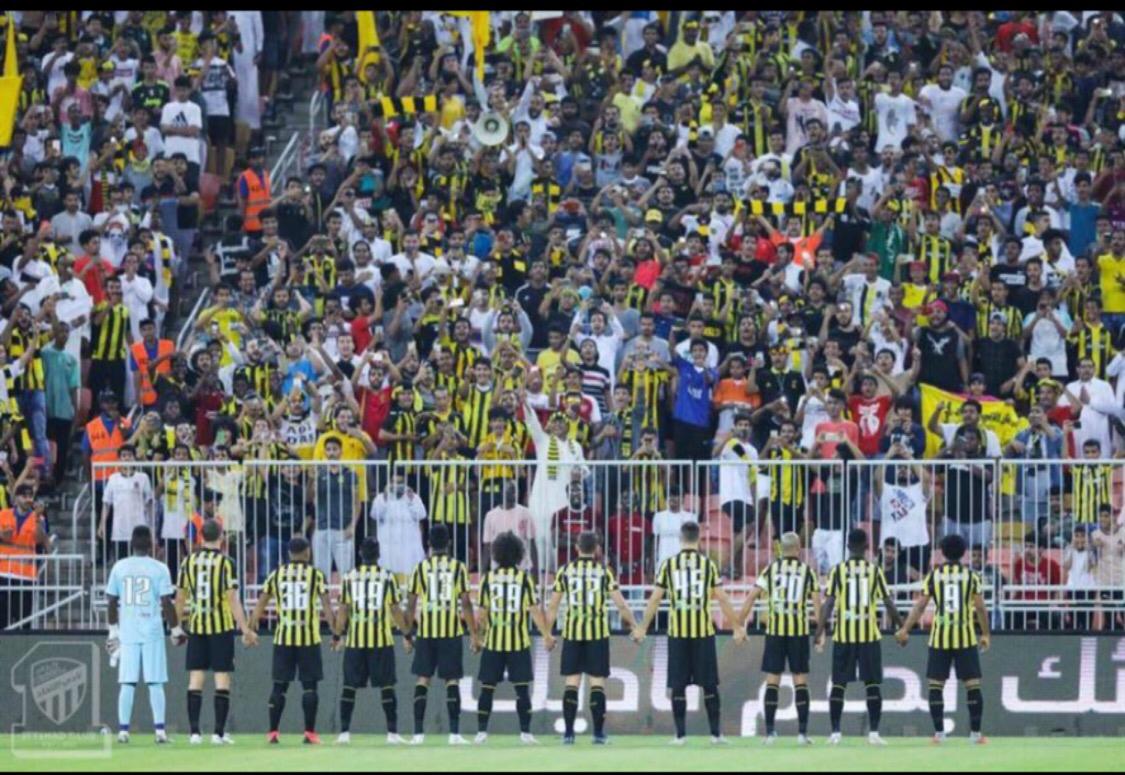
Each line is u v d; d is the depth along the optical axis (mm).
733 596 84750
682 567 78625
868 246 106188
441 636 79750
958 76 117500
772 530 84688
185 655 84875
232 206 113500
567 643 78688
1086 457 91562
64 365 98750
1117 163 111312
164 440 91875
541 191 107938
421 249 105125
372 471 85500
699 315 98438
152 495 85750
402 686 85812
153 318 103312
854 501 84688
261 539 85438
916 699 84812
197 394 96938
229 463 85625
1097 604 84875
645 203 107562
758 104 112625
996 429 94375
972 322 101062
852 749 76250
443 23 116812
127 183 108750
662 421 97188
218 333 99062
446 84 114562
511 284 103438
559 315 101062
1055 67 117062
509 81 115062
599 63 115500
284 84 123062
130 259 102562
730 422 96312
